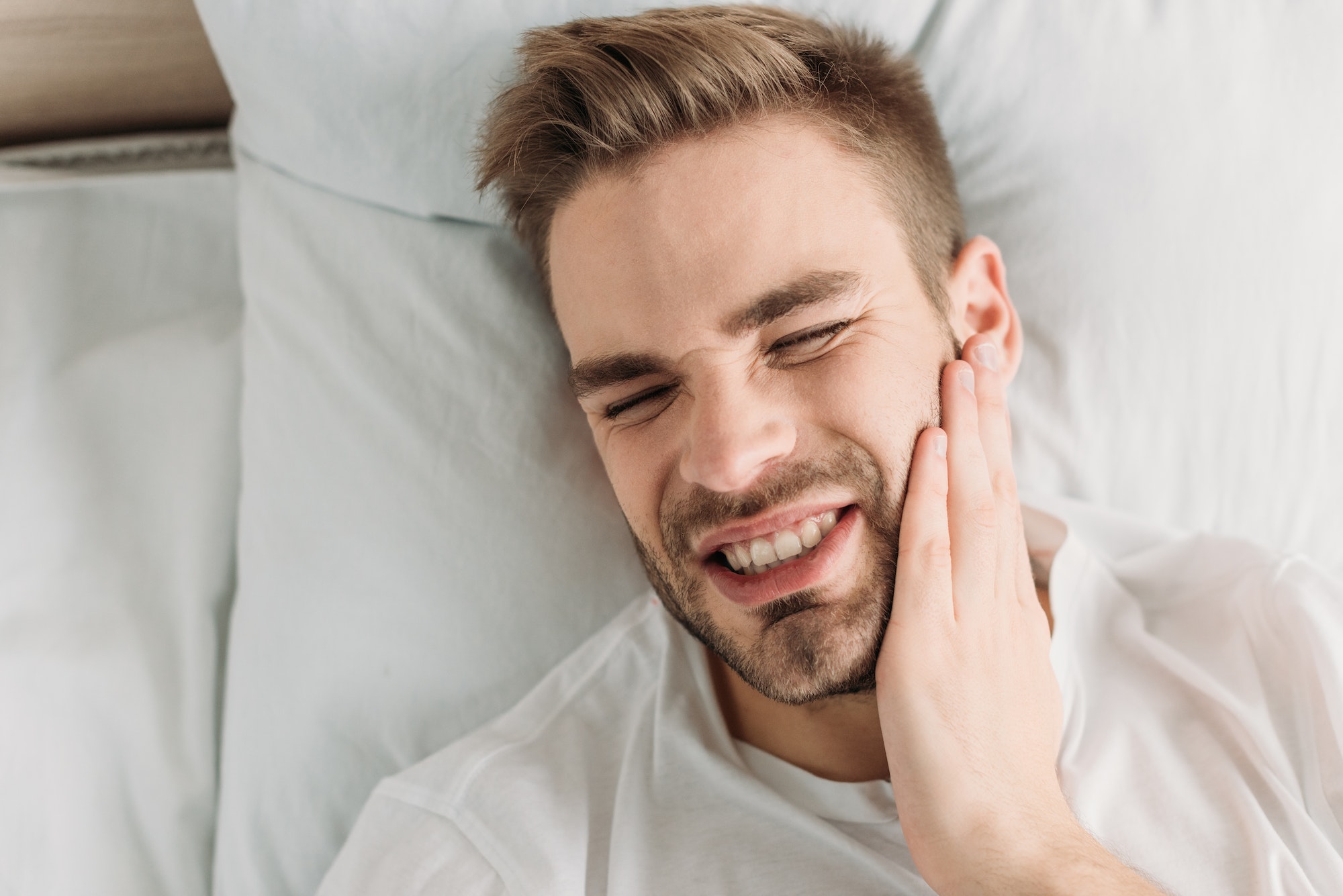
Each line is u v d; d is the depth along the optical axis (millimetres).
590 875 717
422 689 855
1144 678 783
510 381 854
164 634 920
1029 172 862
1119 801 700
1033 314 879
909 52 854
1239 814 684
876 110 704
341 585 851
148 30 881
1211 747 728
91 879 857
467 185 828
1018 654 693
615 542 870
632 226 636
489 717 863
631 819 735
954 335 744
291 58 780
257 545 884
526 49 734
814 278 632
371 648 849
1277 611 773
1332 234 876
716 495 653
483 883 705
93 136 994
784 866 704
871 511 657
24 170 946
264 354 901
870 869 692
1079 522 881
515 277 861
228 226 1022
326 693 850
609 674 843
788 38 684
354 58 778
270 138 864
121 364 956
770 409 640
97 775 877
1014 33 843
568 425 862
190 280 1013
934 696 652
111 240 987
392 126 808
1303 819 675
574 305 681
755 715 785
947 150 858
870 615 664
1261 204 863
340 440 865
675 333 634
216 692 926
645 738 788
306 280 879
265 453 889
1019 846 612
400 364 859
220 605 947
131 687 896
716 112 635
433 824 744
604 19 721
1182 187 856
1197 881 660
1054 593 792
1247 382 891
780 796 732
